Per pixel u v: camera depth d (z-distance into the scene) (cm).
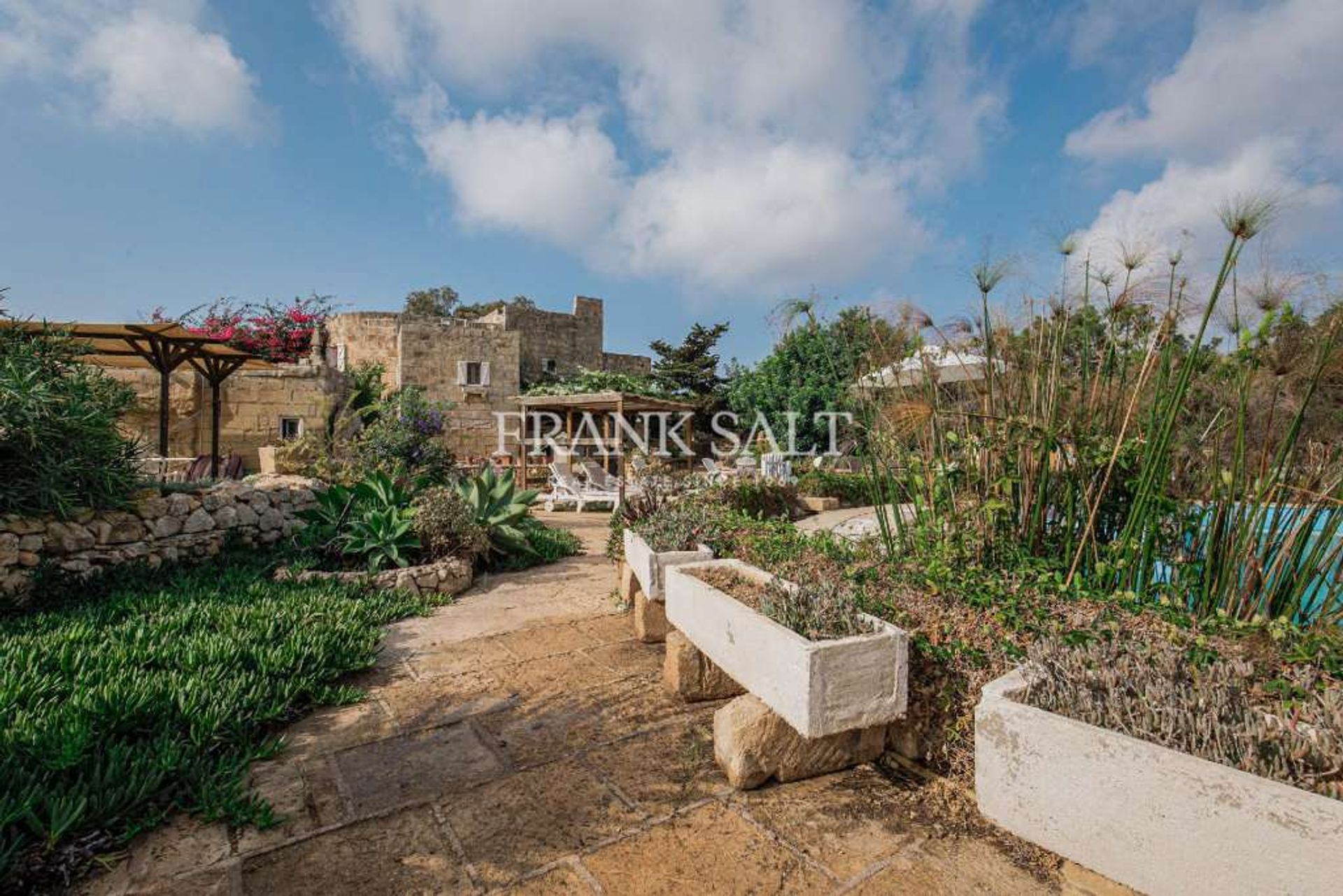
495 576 634
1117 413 328
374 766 265
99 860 198
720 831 222
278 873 199
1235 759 165
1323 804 139
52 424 461
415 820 228
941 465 363
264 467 1173
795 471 1355
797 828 223
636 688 347
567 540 812
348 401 1502
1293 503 264
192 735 259
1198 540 295
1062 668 204
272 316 1514
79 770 227
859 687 233
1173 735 172
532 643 422
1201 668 205
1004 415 346
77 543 459
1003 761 200
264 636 365
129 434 577
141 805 220
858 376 425
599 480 1473
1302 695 191
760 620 256
